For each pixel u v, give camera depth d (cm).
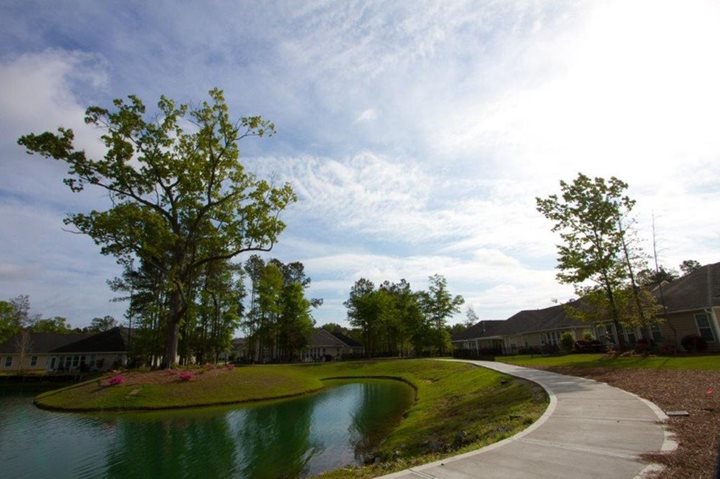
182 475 1270
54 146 2825
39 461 1439
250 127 3222
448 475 662
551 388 1490
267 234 3378
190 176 3241
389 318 7256
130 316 5509
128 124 2956
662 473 588
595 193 2892
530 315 5647
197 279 5009
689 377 1417
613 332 3850
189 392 2727
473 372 2755
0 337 5756
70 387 3014
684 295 3005
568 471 632
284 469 1305
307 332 7100
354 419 2092
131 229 3056
